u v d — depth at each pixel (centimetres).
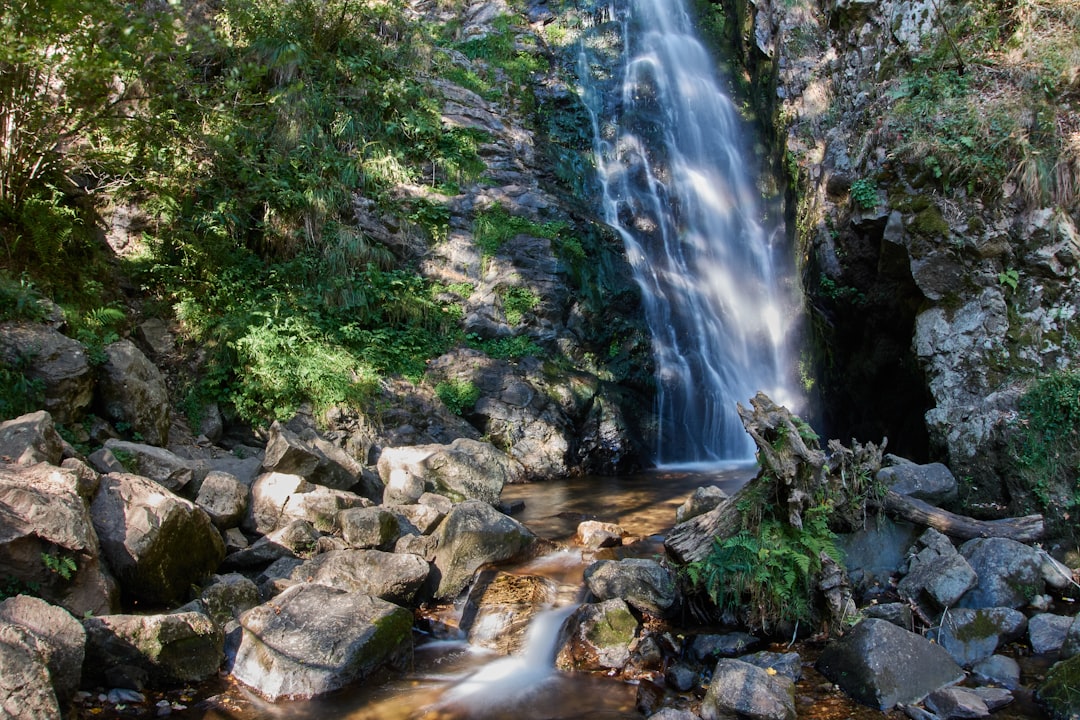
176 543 569
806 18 1146
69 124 812
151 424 794
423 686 504
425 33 1449
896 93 848
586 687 500
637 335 1283
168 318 963
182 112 955
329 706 474
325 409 988
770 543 552
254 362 967
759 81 1334
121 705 458
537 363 1181
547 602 602
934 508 643
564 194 1380
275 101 1135
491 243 1230
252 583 588
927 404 812
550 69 1580
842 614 539
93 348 767
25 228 816
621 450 1178
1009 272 716
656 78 1641
